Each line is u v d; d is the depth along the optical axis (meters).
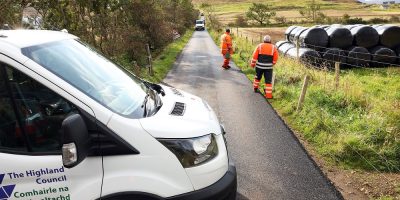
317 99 9.02
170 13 36.97
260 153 6.35
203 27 64.31
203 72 16.19
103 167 2.89
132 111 3.21
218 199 3.20
